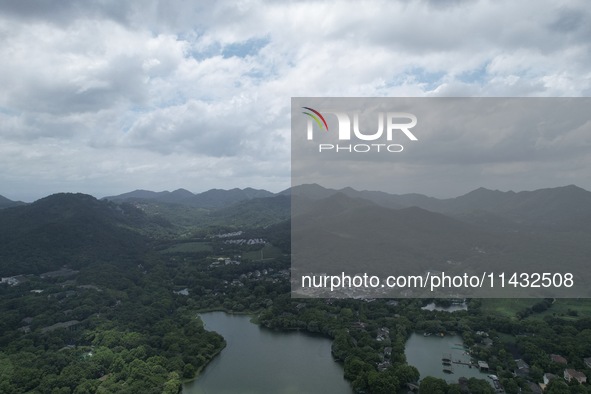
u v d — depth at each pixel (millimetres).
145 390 149125
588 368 156000
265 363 181875
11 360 163750
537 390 146625
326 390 156500
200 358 179000
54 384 148750
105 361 168125
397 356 169250
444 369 166750
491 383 154000
